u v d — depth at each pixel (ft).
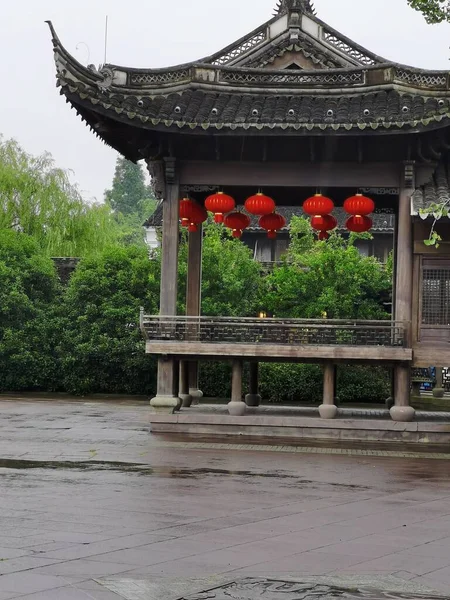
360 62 71.92
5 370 120.78
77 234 154.10
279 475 49.83
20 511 37.32
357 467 53.98
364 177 70.13
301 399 108.78
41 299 126.11
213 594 25.49
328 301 111.14
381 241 153.69
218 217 70.74
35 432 70.74
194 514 37.63
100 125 69.26
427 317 68.80
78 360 117.80
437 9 60.80
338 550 31.53
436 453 61.52
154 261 121.49
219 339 69.87
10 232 130.11
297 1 72.59
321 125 65.98
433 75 69.46
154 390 118.83
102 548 30.91
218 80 71.20
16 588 25.62
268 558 30.09
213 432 69.05
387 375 107.65
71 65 65.31
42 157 156.15
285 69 71.87
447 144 69.31
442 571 28.78
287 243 156.25
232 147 70.44
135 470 50.37
